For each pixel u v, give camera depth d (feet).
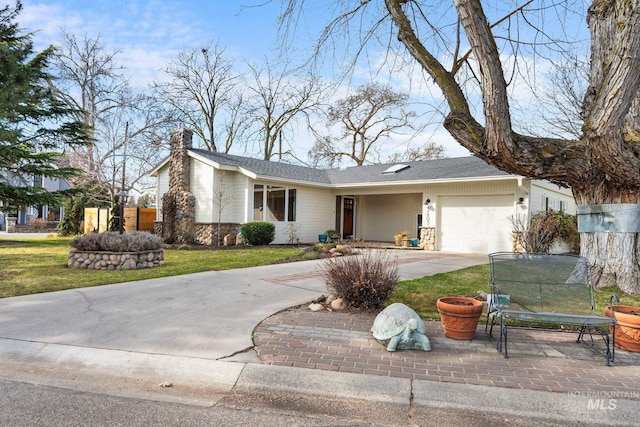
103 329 14.94
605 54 20.71
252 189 50.60
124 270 28.68
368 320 16.78
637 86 15.93
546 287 14.93
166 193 55.31
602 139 17.31
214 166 49.80
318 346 13.44
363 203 67.31
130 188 70.79
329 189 59.62
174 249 44.70
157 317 16.63
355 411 9.76
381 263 20.72
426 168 54.54
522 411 9.65
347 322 16.39
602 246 21.74
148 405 9.85
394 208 63.87
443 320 14.65
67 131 51.83
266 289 22.57
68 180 64.90
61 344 13.35
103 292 21.27
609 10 20.66
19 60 37.04
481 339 14.57
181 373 11.61
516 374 11.40
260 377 11.18
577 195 22.62
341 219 63.05
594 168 19.98
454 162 54.70
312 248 42.27
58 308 17.90
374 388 10.60
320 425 9.04
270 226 49.16
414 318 13.64
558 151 19.57
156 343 13.51
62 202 56.65
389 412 9.71
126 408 9.64
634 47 15.19
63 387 10.86
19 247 45.68
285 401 10.25
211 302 19.36
